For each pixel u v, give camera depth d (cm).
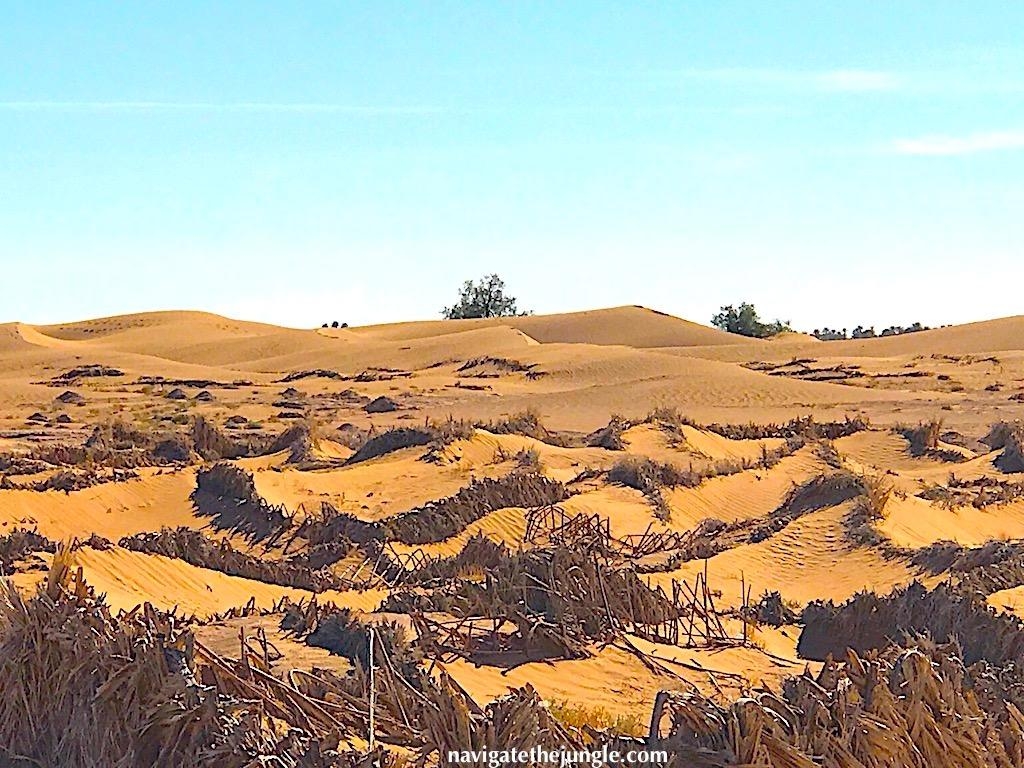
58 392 6869
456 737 884
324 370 7950
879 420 4631
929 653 1062
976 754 844
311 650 1209
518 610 1391
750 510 2552
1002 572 1644
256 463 3122
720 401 5366
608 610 1422
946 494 2520
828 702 870
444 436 2895
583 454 3086
